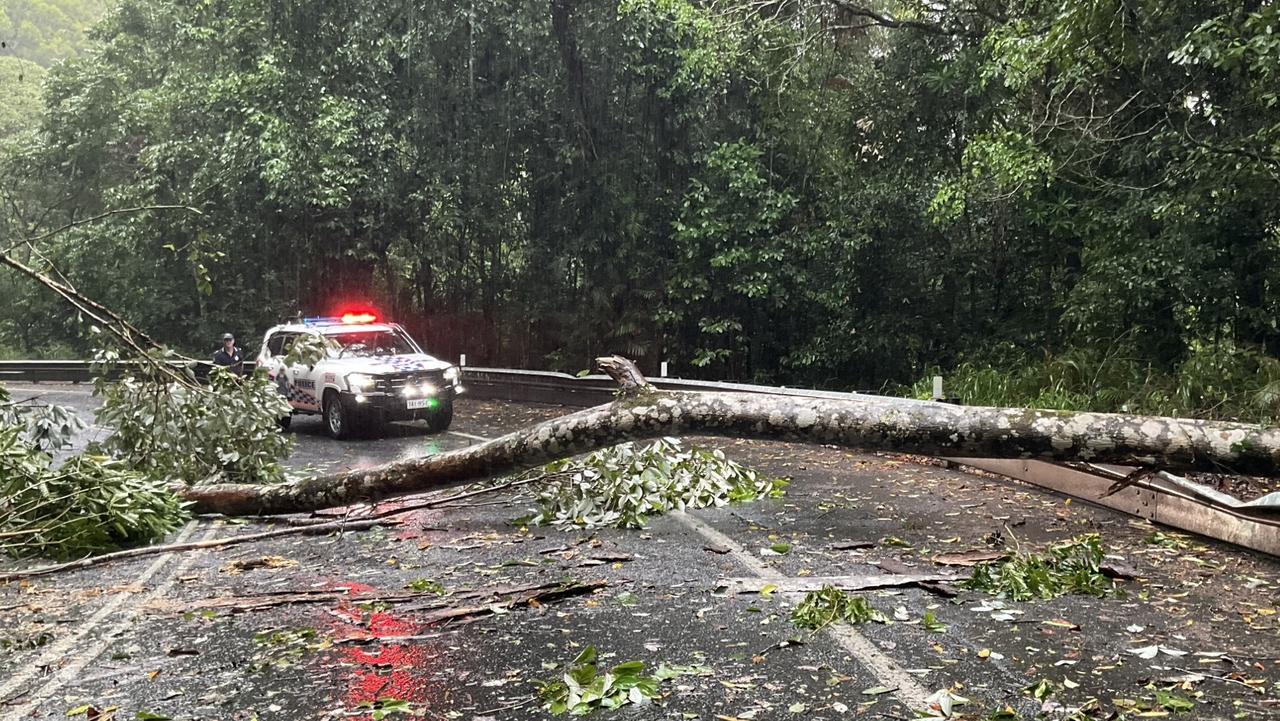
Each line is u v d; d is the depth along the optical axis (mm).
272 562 7070
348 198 22594
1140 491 7957
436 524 8320
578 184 23938
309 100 22875
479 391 22125
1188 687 4238
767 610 5539
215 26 24859
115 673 4734
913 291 21016
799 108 21000
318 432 15805
